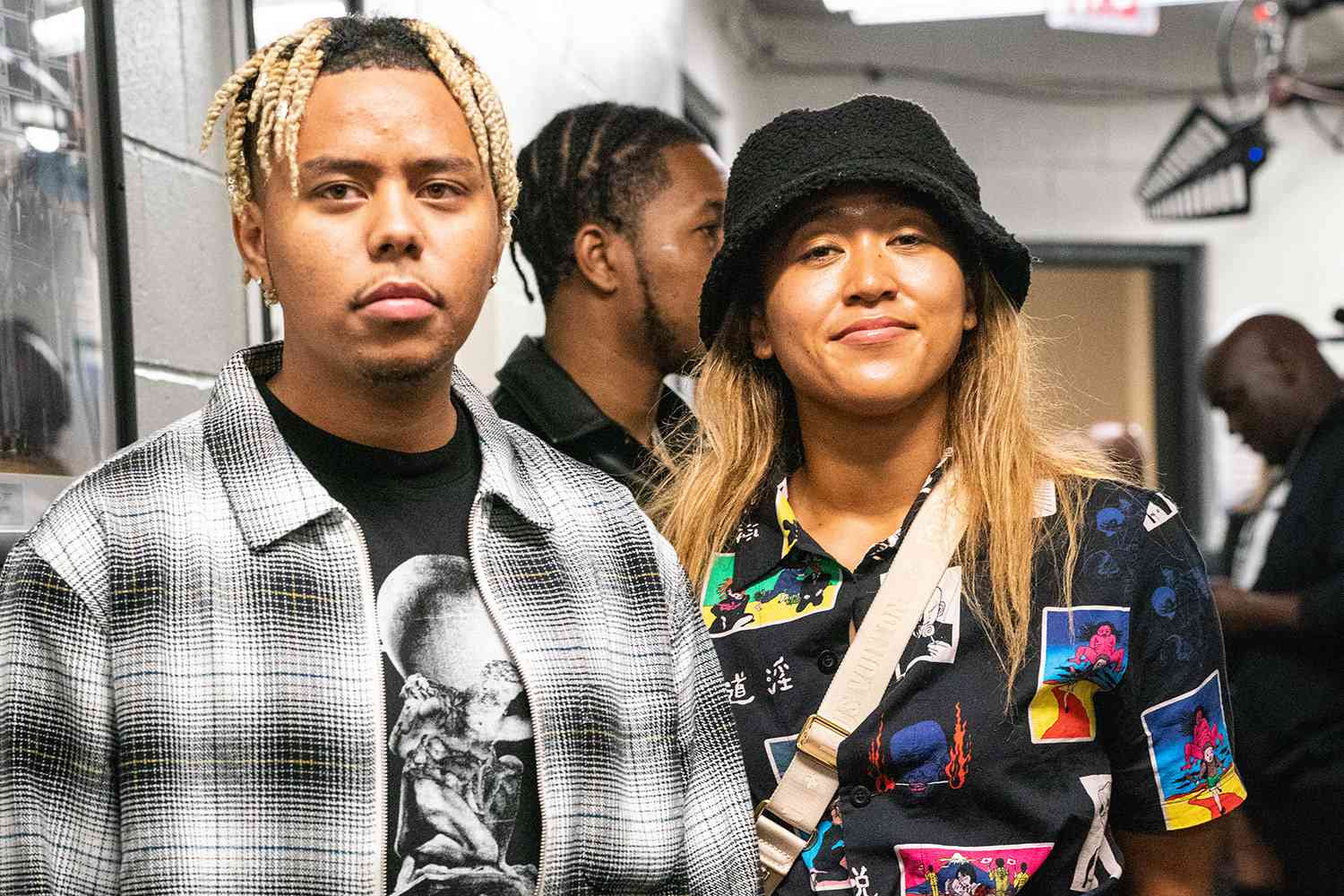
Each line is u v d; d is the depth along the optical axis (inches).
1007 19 238.7
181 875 35.0
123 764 35.7
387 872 36.8
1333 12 237.1
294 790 36.3
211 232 66.2
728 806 45.2
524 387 68.2
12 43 50.8
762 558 52.4
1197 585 49.9
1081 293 257.0
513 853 38.5
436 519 40.8
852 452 52.4
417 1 79.7
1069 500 50.4
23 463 50.6
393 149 37.7
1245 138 196.5
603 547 44.0
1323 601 100.3
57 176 52.9
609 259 67.1
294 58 38.5
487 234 39.2
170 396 62.0
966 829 47.4
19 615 36.3
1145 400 254.7
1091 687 48.8
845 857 47.4
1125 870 52.4
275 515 38.3
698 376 62.8
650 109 70.1
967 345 53.1
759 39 221.1
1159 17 241.9
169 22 62.5
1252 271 247.4
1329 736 102.3
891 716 48.0
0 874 34.7
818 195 49.6
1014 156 243.4
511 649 39.7
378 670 37.7
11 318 50.3
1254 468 248.4
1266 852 105.3
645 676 42.9
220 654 36.5
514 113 96.9
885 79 237.1
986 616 48.7
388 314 37.3
